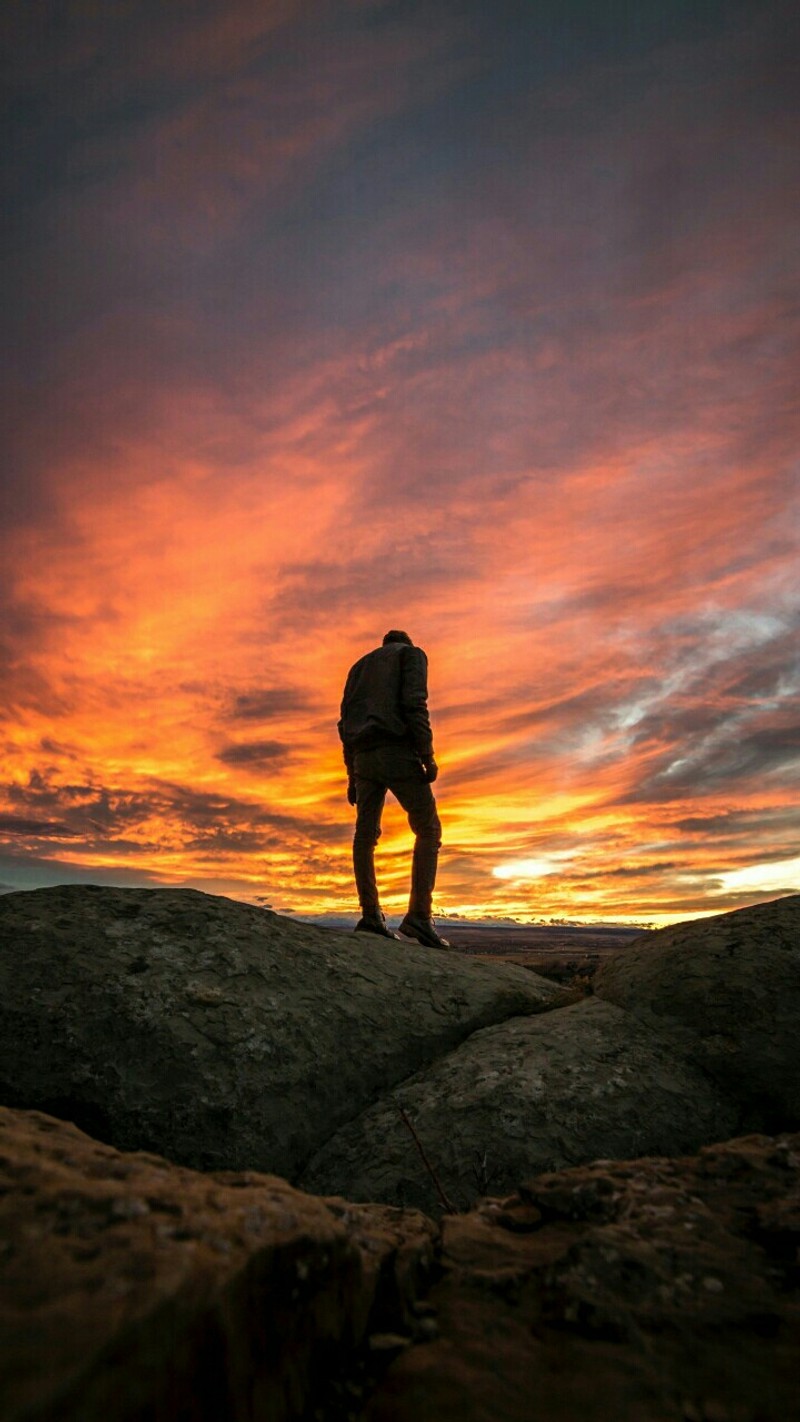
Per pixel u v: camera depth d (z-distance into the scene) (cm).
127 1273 84
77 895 329
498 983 359
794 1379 107
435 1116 254
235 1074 252
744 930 329
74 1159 125
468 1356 114
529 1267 139
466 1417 101
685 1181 167
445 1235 156
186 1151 231
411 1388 108
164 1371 76
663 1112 253
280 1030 275
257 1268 99
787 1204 151
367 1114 267
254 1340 94
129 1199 105
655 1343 114
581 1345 115
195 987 279
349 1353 114
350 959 341
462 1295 133
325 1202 151
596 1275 130
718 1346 114
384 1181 232
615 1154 237
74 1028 250
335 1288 115
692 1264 132
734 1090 265
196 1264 89
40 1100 232
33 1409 64
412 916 472
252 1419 89
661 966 326
